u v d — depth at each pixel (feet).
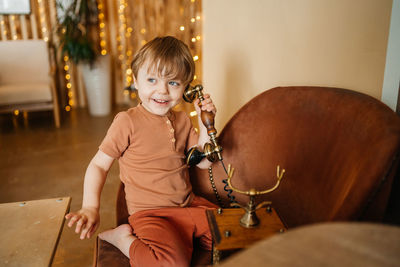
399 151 2.07
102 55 12.60
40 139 10.23
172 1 12.50
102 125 11.78
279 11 3.94
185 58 3.32
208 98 3.38
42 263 2.45
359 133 2.45
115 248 3.03
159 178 3.40
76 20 12.52
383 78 2.85
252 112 3.55
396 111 2.82
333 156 2.66
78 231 2.85
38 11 13.48
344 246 1.13
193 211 3.20
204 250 3.08
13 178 7.36
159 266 2.65
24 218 3.04
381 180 2.06
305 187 2.94
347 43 3.13
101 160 3.34
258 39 4.40
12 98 10.90
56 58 13.29
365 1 2.91
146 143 3.43
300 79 3.76
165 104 3.40
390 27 2.74
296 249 1.12
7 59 12.51
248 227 2.35
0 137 10.50
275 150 3.30
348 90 2.90
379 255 1.09
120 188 3.52
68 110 14.15
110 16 14.11
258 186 3.44
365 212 2.11
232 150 3.60
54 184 7.04
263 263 1.07
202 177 3.75
